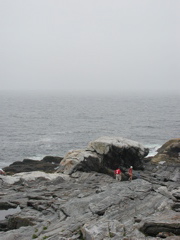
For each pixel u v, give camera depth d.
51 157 53.69
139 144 40.25
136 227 16.34
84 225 16.95
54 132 98.69
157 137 89.44
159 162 44.69
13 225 21.14
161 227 15.69
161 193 23.12
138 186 25.17
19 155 67.75
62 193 26.73
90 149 37.84
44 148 75.25
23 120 127.56
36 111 167.62
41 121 125.69
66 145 79.25
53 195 26.08
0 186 29.83
